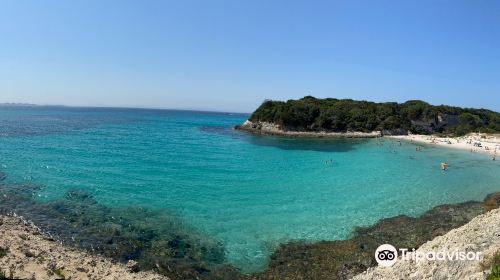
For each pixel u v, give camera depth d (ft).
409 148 246.06
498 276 32.91
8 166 127.75
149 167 140.67
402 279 45.34
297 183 122.21
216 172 137.59
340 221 83.10
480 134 330.13
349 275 57.57
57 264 54.03
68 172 123.34
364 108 366.84
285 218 84.58
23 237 63.87
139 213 84.58
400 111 372.58
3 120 378.73
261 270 60.13
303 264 62.03
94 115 641.40
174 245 68.13
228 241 70.90
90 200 92.48
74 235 69.72
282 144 250.78
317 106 355.97
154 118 629.51
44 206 85.56
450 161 187.83
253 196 103.30
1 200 87.61
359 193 109.40
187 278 56.80
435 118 371.76
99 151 175.63
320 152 211.61
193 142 241.55
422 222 82.28
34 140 206.49
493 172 155.84
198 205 92.73
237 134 319.68
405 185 122.72
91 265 56.44
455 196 108.37
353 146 249.55
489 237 45.44
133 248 65.92
